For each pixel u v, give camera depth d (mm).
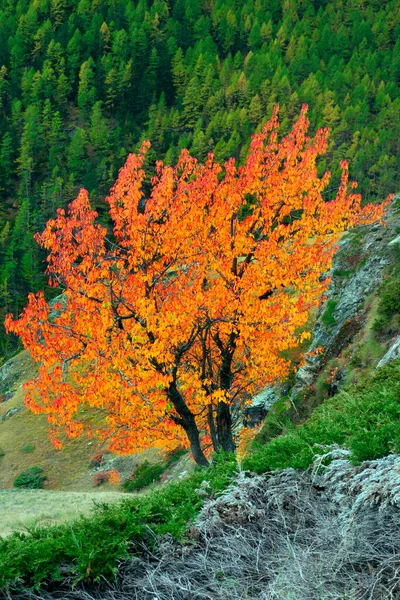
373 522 7379
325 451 9195
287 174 22172
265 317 21188
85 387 20938
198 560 7672
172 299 19859
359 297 31766
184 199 21344
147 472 46812
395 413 10016
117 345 19969
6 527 20172
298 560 7105
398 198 37469
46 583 7406
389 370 14125
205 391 21797
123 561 7727
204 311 20719
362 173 199000
